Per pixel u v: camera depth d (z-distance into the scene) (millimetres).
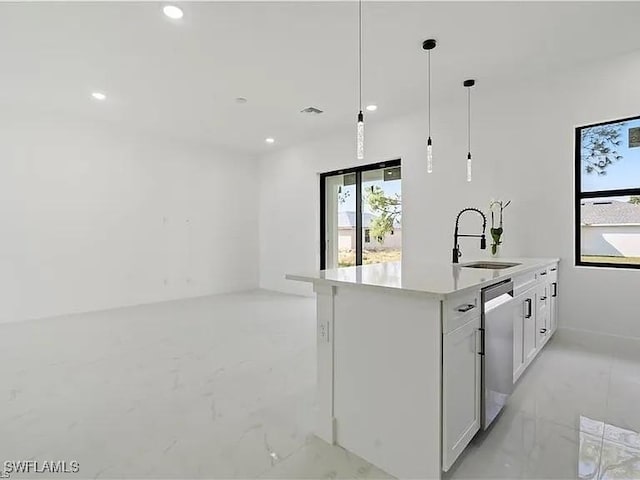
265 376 2809
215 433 2012
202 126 5383
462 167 4309
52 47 3096
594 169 3510
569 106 3555
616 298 3326
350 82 3846
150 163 5773
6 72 3576
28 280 4684
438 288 1603
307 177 6266
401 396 1659
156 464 1741
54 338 3828
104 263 5312
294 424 2109
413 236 4785
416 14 2652
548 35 2947
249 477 1653
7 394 2502
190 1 2490
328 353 1947
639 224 3309
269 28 2832
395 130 4973
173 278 6043
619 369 2842
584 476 1627
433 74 3660
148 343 3652
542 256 3734
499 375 2074
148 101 4398
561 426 2033
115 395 2480
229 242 6781
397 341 1667
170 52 3199
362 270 2369
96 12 2609
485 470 1673
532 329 2781
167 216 5973
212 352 3373
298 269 6484
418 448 1610
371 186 5562
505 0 2492
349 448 1861
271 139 6121
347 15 2668
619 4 2537
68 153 4977
